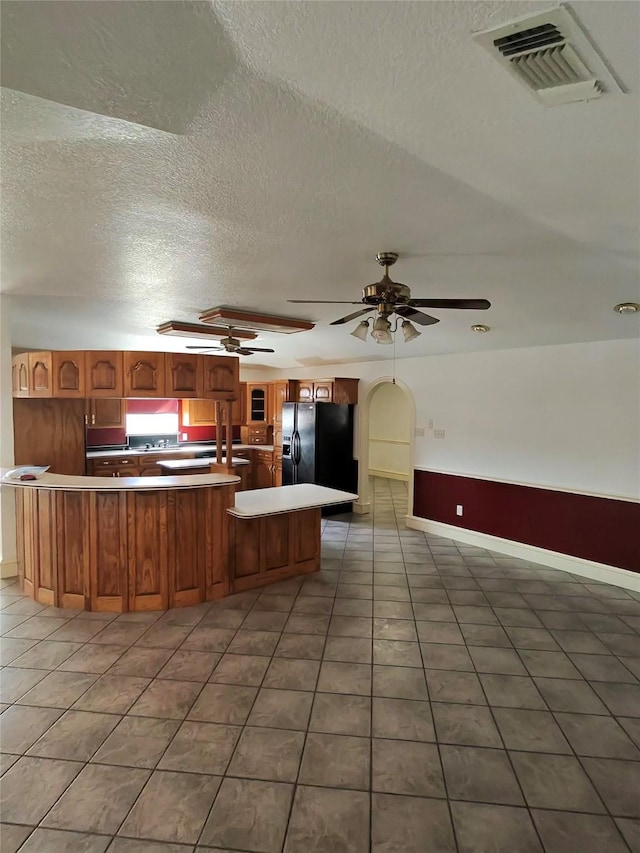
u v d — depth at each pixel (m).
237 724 2.38
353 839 1.77
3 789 1.97
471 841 1.77
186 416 7.91
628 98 1.18
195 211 1.97
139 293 3.41
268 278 2.97
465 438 5.46
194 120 1.31
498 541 5.14
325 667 2.89
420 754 2.20
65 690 2.63
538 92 1.16
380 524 6.27
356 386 6.84
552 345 4.65
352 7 0.90
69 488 3.49
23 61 1.06
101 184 1.73
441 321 4.09
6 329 3.92
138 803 1.91
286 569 4.30
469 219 2.00
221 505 3.86
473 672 2.86
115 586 3.61
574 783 2.04
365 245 2.35
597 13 0.91
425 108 1.24
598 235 2.18
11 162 1.57
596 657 3.04
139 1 0.88
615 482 4.26
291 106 1.24
